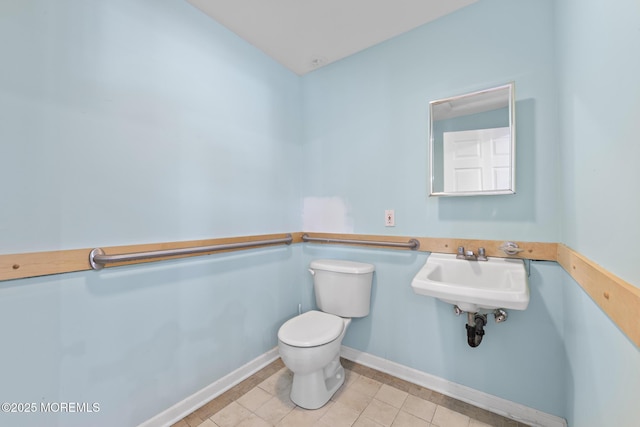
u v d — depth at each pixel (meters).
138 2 1.27
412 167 1.68
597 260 0.78
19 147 0.95
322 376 1.51
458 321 1.54
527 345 1.35
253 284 1.83
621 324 0.60
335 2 1.46
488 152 1.42
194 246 1.49
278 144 2.03
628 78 0.59
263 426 1.34
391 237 1.77
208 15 1.56
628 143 0.59
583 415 0.96
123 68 1.22
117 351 1.19
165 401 1.35
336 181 2.03
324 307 1.83
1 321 0.92
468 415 1.41
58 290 1.03
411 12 1.54
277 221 2.02
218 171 1.62
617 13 0.64
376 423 1.36
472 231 1.49
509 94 1.35
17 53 0.95
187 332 1.45
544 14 1.30
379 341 1.82
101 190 1.15
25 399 0.96
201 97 1.53
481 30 1.46
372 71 1.85
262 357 1.87
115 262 1.16
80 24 1.09
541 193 1.31
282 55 1.95
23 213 0.96
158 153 1.34
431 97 1.61
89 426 1.10
